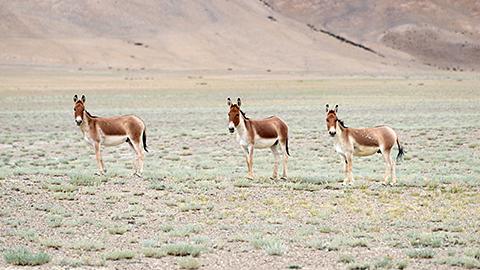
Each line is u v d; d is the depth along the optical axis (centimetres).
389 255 3328
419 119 12756
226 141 9756
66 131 11369
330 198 4847
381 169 6719
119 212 4416
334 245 3466
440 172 6375
